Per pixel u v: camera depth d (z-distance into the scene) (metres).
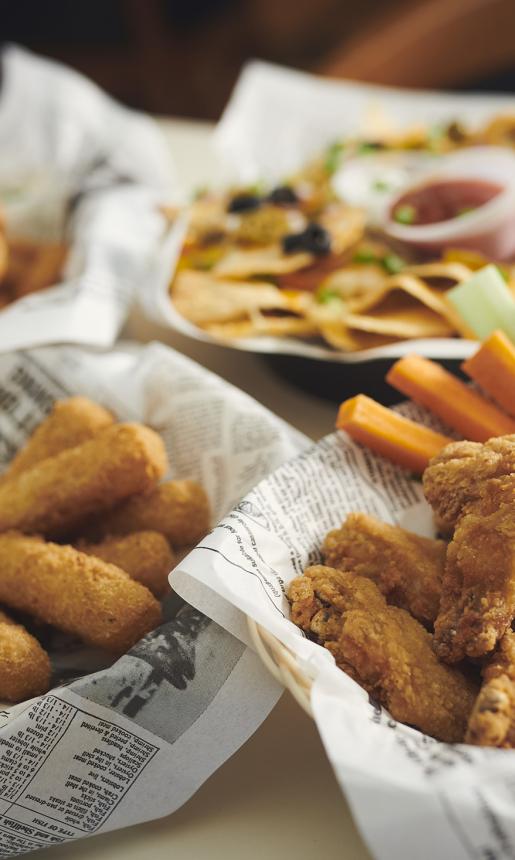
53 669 0.49
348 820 0.43
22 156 0.85
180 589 0.44
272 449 0.53
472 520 0.44
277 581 0.45
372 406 0.50
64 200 0.77
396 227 0.69
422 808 0.37
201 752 0.44
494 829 0.37
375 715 0.41
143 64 1.45
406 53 1.03
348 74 1.05
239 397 0.56
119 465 0.52
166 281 0.66
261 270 0.67
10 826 0.43
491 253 0.68
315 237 0.68
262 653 0.44
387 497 0.50
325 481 0.49
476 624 0.43
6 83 0.89
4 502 0.53
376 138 0.82
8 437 0.59
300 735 0.46
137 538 0.51
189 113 1.45
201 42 1.43
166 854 0.43
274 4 1.32
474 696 0.43
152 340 0.69
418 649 0.43
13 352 0.60
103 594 0.48
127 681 0.43
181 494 0.53
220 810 0.44
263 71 0.88
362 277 0.66
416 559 0.46
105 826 0.43
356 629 0.44
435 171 0.72
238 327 0.64
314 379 0.61
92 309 0.64
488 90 1.09
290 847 0.42
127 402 0.58
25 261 0.74
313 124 0.87
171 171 0.85
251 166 0.85
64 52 1.48
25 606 0.50
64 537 0.54
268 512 0.46
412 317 0.63
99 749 0.43
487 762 0.38
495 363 0.50
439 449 0.50
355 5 1.26
